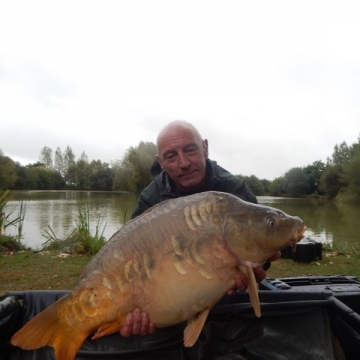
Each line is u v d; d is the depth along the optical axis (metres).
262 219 1.72
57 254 6.54
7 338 2.17
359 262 5.90
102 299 1.74
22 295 2.29
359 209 22.80
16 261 5.92
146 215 1.80
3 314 2.08
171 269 1.68
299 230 1.76
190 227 1.71
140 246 1.73
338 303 2.22
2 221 7.30
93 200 22.20
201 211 1.73
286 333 2.17
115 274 1.74
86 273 1.80
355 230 10.69
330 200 40.88
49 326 1.76
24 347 1.72
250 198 2.78
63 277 5.00
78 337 1.76
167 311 1.70
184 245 1.69
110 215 12.78
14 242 7.20
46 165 58.62
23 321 2.25
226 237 1.69
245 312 2.17
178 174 2.58
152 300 1.70
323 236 9.34
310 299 2.26
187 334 1.72
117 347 2.13
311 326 2.19
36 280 4.85
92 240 6.87
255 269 1.84
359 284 2.91
